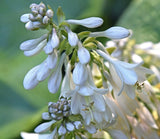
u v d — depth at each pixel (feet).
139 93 2.33
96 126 2.22
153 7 3.23
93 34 2.22
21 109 3.01
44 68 2.17
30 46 2.17
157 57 2.78
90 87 2.16
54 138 2.25
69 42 2.13
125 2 3.39
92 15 3.34
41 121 2.95
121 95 2.29
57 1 3.32
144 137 2.45
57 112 2.16
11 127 2.93
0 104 3.01
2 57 3.18
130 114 2.31
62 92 2.25
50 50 2.12
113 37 2.20
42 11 2.12
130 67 2.16
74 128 2.18
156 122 2.52
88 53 2.13
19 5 3.37
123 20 3.24
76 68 2.16
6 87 3.06
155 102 2.49
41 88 3.07
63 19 2.19
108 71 2.28
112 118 2.21
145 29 3.19
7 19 3.32
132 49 2.78
